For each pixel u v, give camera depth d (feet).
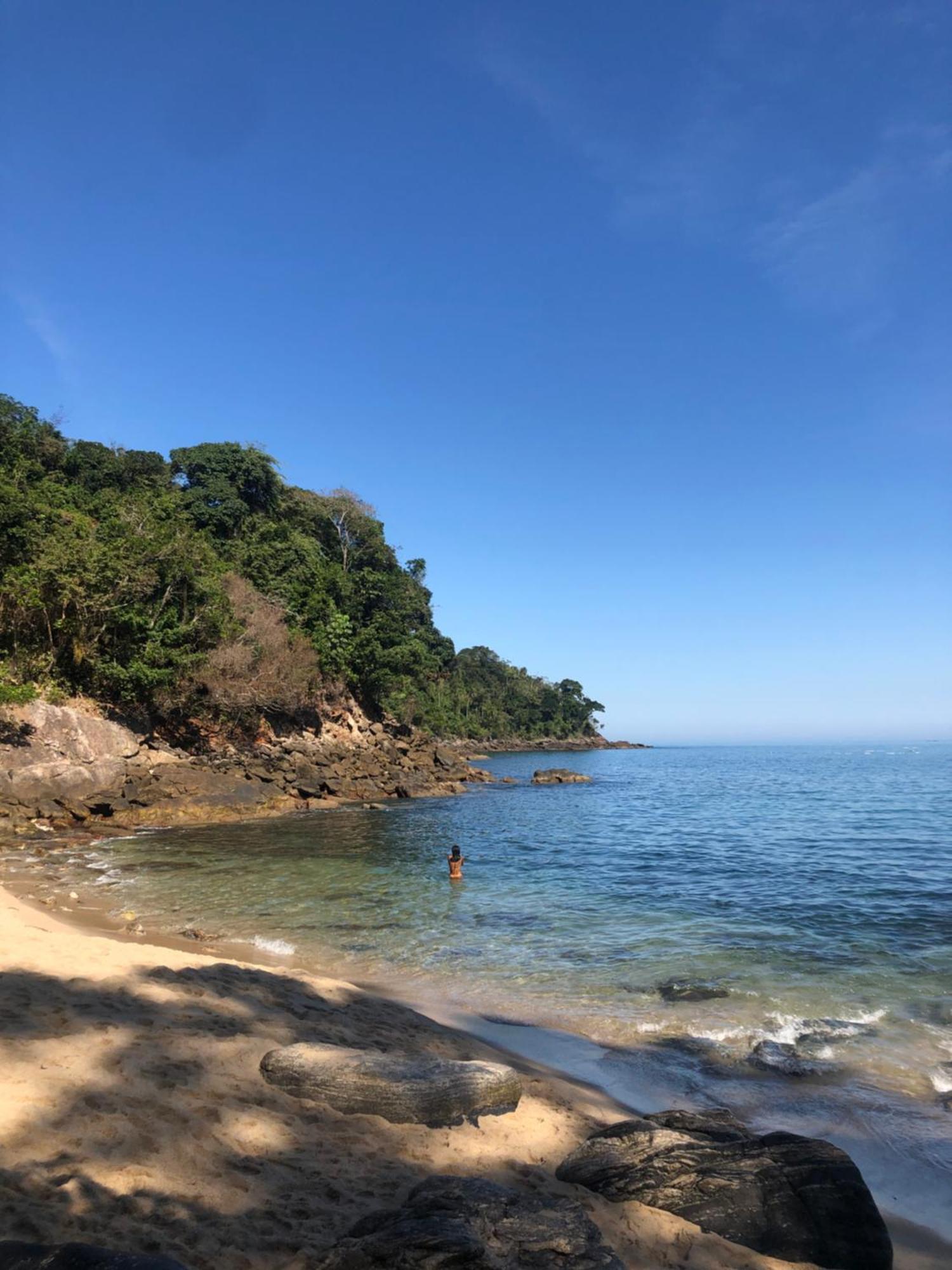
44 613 120.16
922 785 212.02
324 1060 21.65
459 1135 20.15
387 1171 17.67
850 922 51.93
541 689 576.61
